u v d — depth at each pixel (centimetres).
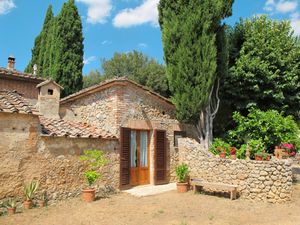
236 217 842
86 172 1008
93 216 822
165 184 1330
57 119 1176
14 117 873
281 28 1664
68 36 2069
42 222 756
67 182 991
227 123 1628
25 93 1581
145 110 1301
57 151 972
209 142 1380
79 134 1028
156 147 1322
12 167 856
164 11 1389
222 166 1137
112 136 1144
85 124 1227
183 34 1322
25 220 766
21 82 1576
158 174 1316
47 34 2464
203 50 1300
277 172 1010
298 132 1373
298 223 784
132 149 1257
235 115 1403
